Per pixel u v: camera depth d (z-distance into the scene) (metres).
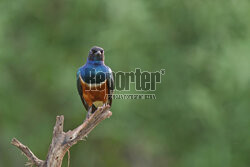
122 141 19.09
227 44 15.94
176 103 16.31
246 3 16.38
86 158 20.06
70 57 16.83
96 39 16.11
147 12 15.73
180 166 17.94
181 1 16.23
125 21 15.38
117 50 15.55
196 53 16.06
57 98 17.67
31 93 17.58
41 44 17.09
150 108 16.45
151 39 16.00
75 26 16.77
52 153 7.09
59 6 17.31
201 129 17.05
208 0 16.30
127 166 20.83
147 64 15.91
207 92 16.06
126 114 16.25
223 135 16.78
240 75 15.43
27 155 7.21
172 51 16.38
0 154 18.95
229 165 16.80
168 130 16.95
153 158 20.75
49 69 16.84
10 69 16.70
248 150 16.66
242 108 16.31
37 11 17.16
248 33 16.20
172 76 16.34
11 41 16.61
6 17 16.16
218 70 15.67
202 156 16.91
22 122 17.50
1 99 16.30
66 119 18.03
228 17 16.38
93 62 9.29
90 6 16.22
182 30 16.50
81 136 7.24
